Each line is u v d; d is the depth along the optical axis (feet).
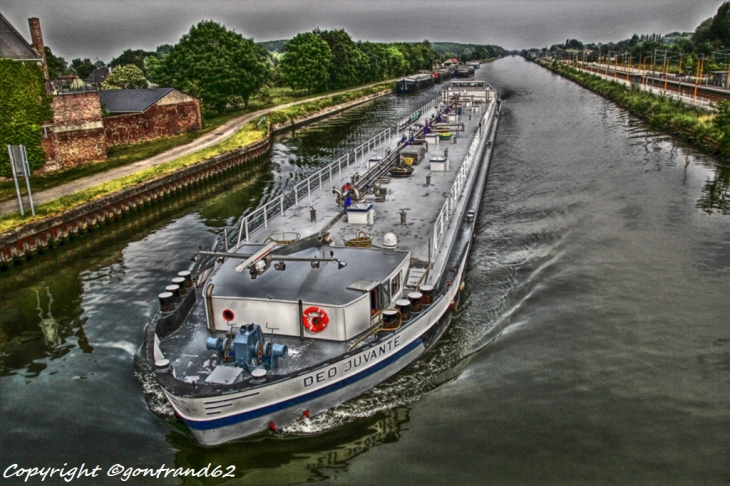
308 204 89.76
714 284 76.07
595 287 76.38
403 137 128.26
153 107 210.38
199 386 46.47
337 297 52.16
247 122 248.11
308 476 45.83
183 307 58.13
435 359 59.88
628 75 409.08
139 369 62.44
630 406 52.60
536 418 51.34
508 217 107.76
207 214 129.08
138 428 52.39
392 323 54.39
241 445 48.60
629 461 45.98
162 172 149.48
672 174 135.54
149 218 128.98
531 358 60.75
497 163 155.94
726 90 272.92
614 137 191.01
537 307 71.92
